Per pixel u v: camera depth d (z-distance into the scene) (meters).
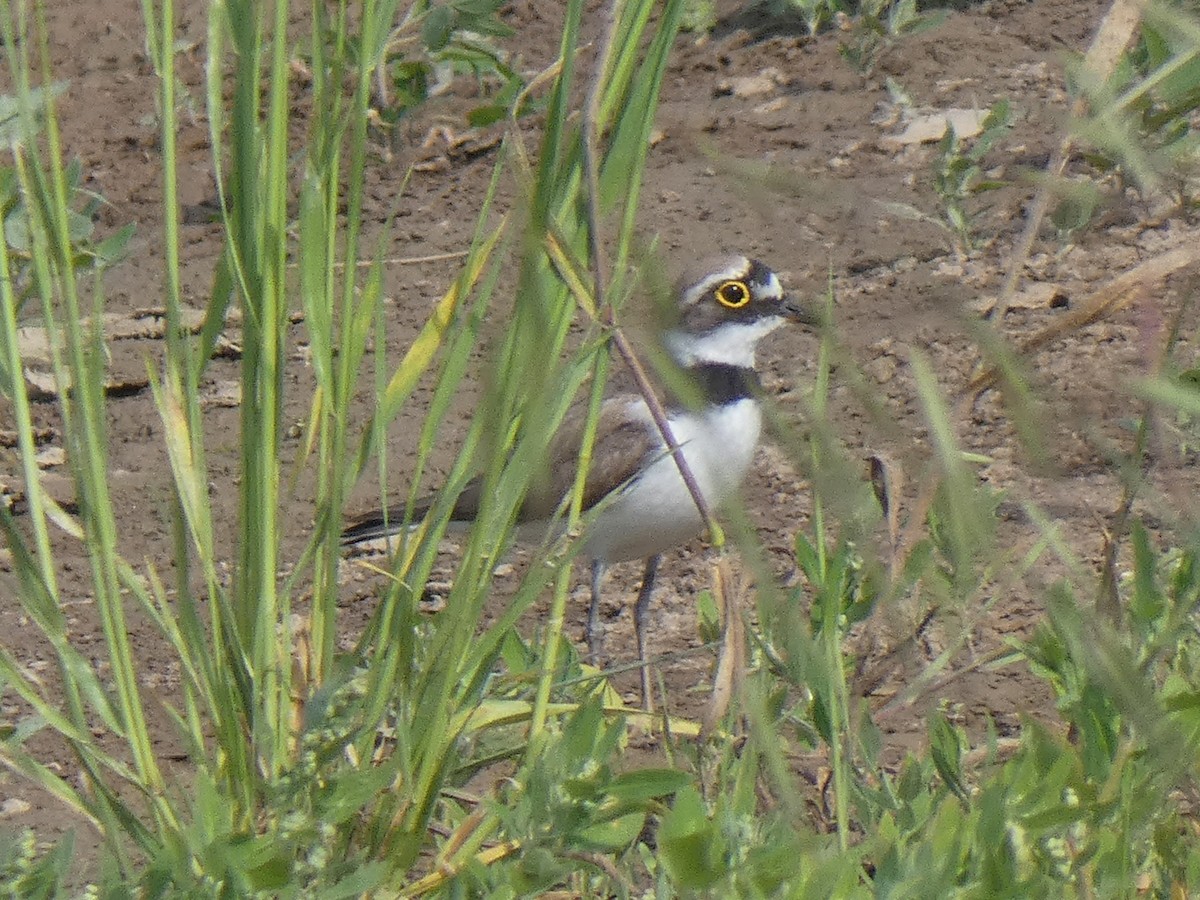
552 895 8.50
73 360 7.79
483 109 18.00
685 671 12.61
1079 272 15.73
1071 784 7.67
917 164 17.52
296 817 7.55
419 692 7.84
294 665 8.25
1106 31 7.23
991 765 8.56
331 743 7.71
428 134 19.48
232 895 7.24
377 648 7.93
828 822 9.11
